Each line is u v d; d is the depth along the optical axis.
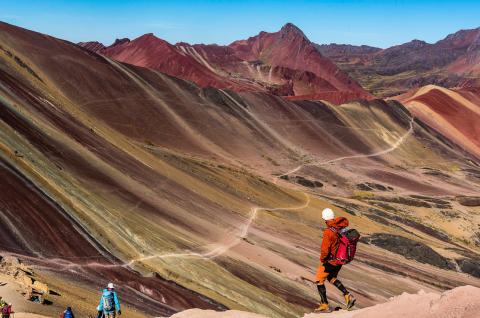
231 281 40.03
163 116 119.62
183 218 53.12
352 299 8.49
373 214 90.81
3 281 23.38
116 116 112.56
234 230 57.34
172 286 35.31
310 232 69.12
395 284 55.91
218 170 81.75
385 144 151.25
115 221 42.38
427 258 70.88
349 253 8.42
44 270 30.05
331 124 148.62
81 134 61.44
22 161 42.41
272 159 120.75
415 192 119.25
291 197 84.12
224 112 131.88
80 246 36.12
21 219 35.31
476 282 68.31
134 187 54.16
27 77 78.00
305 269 51.09
